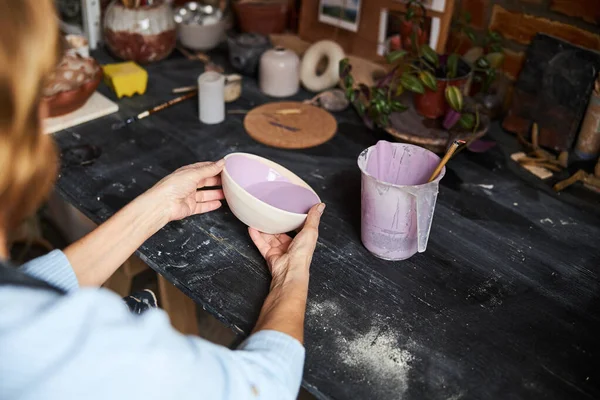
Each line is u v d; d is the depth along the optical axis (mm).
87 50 1611
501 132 1442
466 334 904
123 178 1237
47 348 486
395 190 933
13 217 566
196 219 1114
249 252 1044
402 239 1001
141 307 993
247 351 701
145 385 511
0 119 486
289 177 1092
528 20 1399
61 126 1388
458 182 1262
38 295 524
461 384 827
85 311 513
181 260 1020
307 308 933
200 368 560
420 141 1269
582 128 1309
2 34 473
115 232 898
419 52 1346
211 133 1405
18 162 518
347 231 1106
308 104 1528
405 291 977
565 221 1163
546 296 982
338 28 1661
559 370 855
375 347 874
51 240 1937
